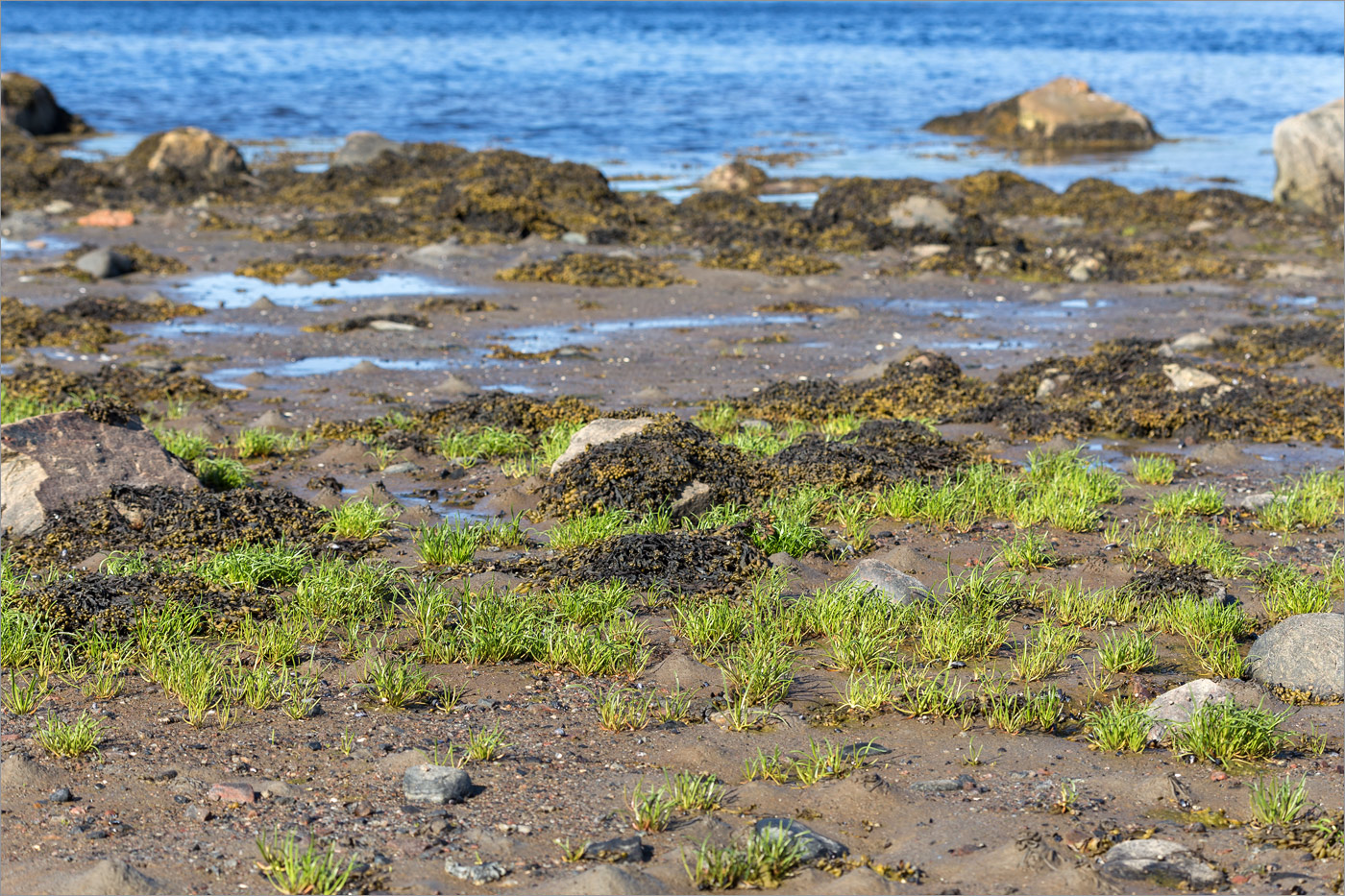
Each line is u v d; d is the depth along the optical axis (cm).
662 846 501
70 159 3631
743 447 1211
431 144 3906
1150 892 461
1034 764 589
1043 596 841
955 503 1038
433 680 700
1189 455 1273
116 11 16038
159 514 951
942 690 675
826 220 2906
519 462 1185
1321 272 2436
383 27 12619
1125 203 3209
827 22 15150
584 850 491
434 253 2538
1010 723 636
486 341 1838
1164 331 1941
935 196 3069
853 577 830
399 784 561
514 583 850
